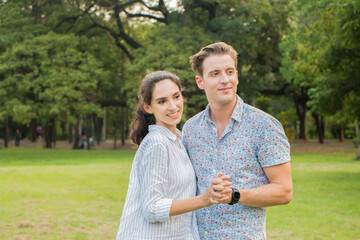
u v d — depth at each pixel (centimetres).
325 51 1308
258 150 250
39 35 2539
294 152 2439
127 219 248
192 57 275
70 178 1267
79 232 650
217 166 259
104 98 2972
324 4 1370
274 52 2694
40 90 2336
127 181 1204
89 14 2545
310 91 1519
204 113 275
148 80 268
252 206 242
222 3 2414
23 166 1652
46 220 729
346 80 1362
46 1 2617
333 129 4934
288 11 2423
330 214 744
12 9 2458
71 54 2459
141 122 286
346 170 1402
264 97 3891
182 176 255
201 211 261
